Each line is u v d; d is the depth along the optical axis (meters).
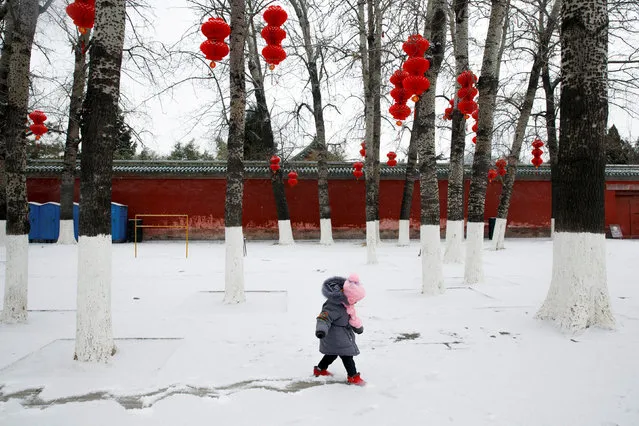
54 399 4.05
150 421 3.64
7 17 11.34
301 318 6.89
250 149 26.97
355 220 24.67
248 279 10.57
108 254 5.05
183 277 10.97
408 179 20.66
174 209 23.70
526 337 5.80
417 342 5.64
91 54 5.10
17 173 6.67
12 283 6.57
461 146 13.52
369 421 3.61
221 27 7.25
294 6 19.94
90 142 4.96
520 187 25.31
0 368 4.78
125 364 4.89
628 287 9.23
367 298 8.27
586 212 6.10
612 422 3.58
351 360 4.36
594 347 5.36
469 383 4.35
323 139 20.94
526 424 3.55
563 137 6.34
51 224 21.19
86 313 4.90
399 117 8.89
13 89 6.69
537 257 15.31
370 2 12.64
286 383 4.39
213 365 4.87
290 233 21.28
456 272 11.68
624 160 32.88
